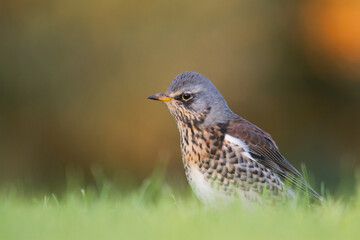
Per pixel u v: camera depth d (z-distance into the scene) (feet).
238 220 20.06
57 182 51.47
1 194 29.60
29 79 51.88
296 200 23.71
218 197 24.56
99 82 51.72
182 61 51.13
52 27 51.75
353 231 18.69
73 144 52.16
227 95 51.70
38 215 21.80
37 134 52.42
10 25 51.70
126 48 51.49
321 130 54.54
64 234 18.66
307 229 18.90
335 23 53.83
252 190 24.54
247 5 51.85
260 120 52.80
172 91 26.14
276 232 18.48
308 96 54.34
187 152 25.25
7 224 19.62
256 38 52.19
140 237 18.28
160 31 51.39
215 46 51.44
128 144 51.72
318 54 54.08
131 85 51.49
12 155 52.19
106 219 20.99
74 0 51.47
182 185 32.96
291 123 54.08
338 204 24.54
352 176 52.29
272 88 53.11
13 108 52.08
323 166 54.19
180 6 51.24
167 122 51.44
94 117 51.88
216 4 51.39
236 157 24.43
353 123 55.52
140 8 51.39
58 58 51.72
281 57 53.16
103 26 51.62
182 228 19.08
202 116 25.68
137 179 51.37
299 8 53.47
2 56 51.62
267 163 25.25
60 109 52.01
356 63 54.24
